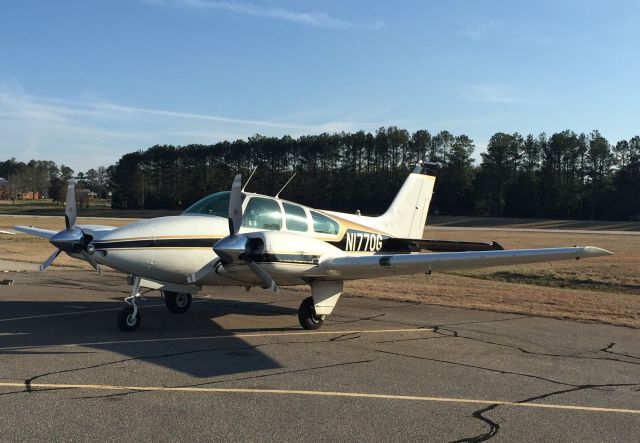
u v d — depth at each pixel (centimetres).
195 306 1131
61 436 417
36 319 947
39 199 14138
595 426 473
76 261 2134
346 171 9350
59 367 621
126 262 820
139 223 866
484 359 716
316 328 911
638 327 971
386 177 9188
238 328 902
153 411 480
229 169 9750
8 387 541
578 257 756
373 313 1082
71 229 846
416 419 479
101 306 1109
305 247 823
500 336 872
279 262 794
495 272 1986
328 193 9181
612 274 1841
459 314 1081
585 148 8338
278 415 478
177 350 725
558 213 8075
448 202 8688
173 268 856
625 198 7738
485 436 443
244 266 818
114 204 10112
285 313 1064
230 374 611
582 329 946
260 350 739
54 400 503
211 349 737
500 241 3709
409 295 1329
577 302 1244
